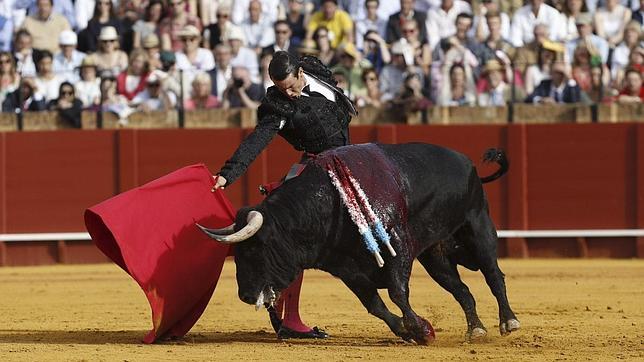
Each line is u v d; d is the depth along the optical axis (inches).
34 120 1553.9
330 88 763.4
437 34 1562.5
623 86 1558.8
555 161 1553.9
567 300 1081.4
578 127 1551.4
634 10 1583.4
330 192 708.7
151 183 762.8
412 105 1525.6
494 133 1542.8
